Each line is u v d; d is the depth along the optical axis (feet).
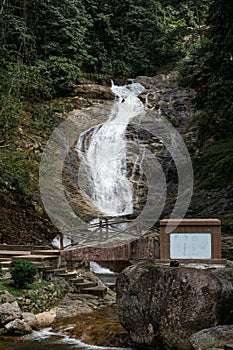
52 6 82.94
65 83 78.13
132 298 22.67
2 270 31.63
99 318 28.78
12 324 25.12
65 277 35.27
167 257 24.26
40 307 28.96
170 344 20.90
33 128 66.69
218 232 23.76
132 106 78.84
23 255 37.32
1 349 22.52
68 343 23.93
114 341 23.82
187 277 21.06
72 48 83.15
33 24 80.23
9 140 62.08
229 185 53.11
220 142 64.95
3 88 63.26
